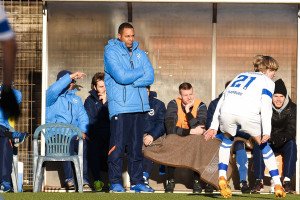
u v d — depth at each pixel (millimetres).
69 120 41500
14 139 38469
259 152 39594
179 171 41906
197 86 45062
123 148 37062
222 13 44938
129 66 37062
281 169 41031
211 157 39594
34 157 39281
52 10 44625
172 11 44938
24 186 46250
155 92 40938
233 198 31781
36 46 48938
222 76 45000
